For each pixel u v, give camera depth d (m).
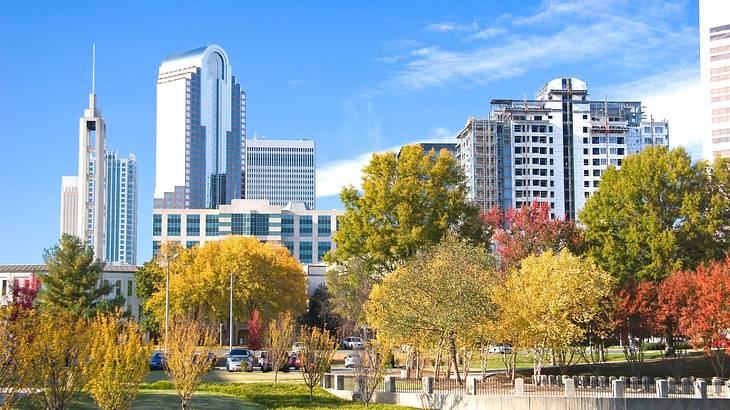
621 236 69.25
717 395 44.69
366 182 66.31
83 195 123.06
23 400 30.25
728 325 49.31
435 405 43.47
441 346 49.06
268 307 100.50
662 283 59.12
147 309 97.25
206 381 51.97
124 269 127.19
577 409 41.38
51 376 27.02
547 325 50.31
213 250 101.19
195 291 93.44
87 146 123.75
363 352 46.28
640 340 57.25
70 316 34.03
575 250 75.06
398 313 48.22
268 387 47.94
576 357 76.25
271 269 101.62
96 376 28.17
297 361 66.75
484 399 42.16
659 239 65.88
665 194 68.62
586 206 73.62
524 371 61.16
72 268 79.94
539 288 51.47
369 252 65.62
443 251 51.62
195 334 35.09
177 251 103.31
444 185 66.44
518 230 78.88
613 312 56.41
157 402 37.12
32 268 115.19
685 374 57.50
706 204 68.31
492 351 87.88
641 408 41.72
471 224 66.94
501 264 76.75
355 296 75.19
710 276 53.66
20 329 26.44
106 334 29.17
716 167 70.81
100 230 122.06
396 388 47.41
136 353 29.16
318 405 41.34
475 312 47.12
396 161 67.06
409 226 63.88
